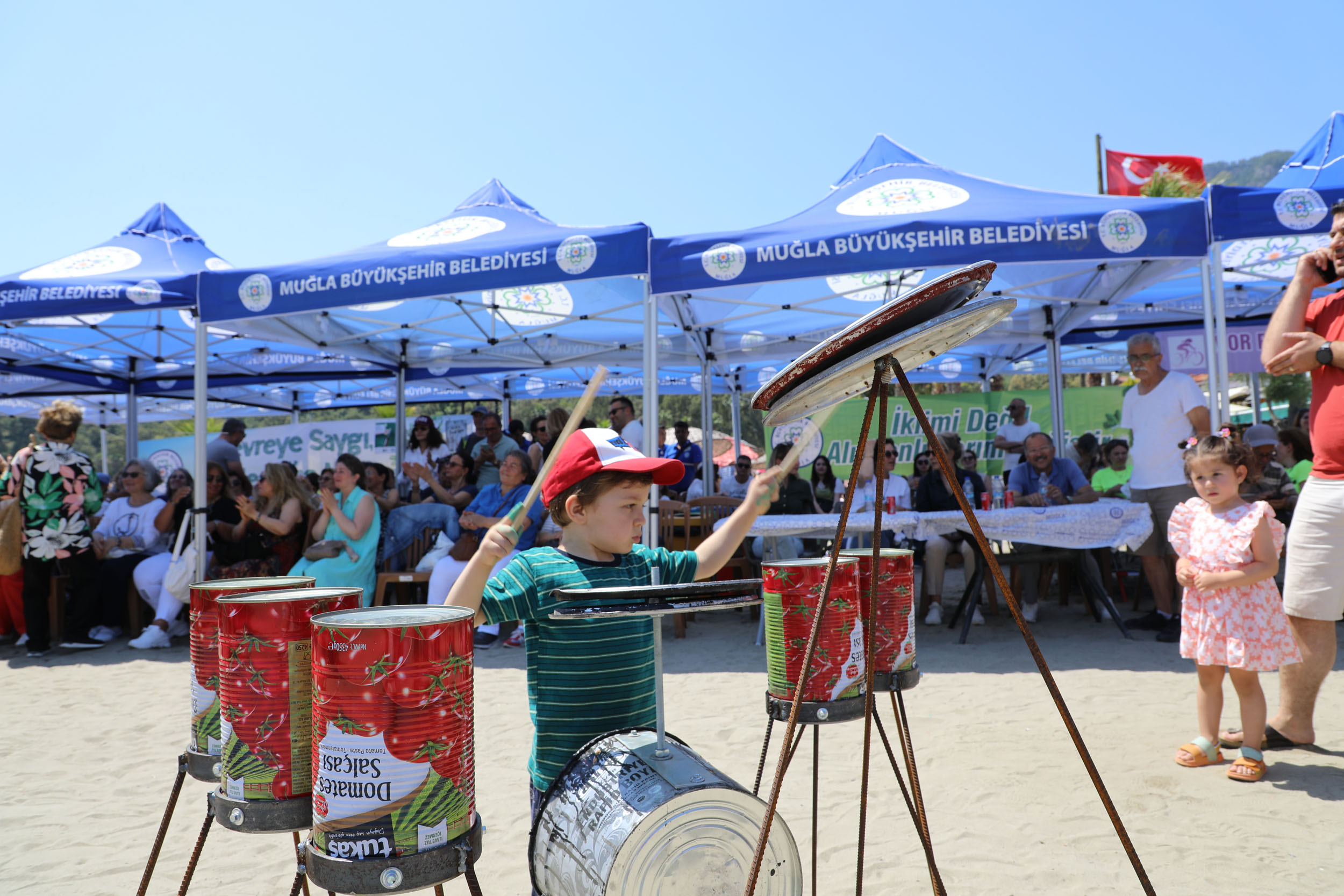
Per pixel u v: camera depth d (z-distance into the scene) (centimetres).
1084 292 845
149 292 679
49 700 526
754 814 146
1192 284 964
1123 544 584
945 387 2288
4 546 684
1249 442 695
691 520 807
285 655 136
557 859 150
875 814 310
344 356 1032
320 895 258
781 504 786
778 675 187
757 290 835
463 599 154
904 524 603
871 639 162
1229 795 313
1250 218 560
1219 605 333
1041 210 582
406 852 119
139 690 550
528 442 1009
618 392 1469
